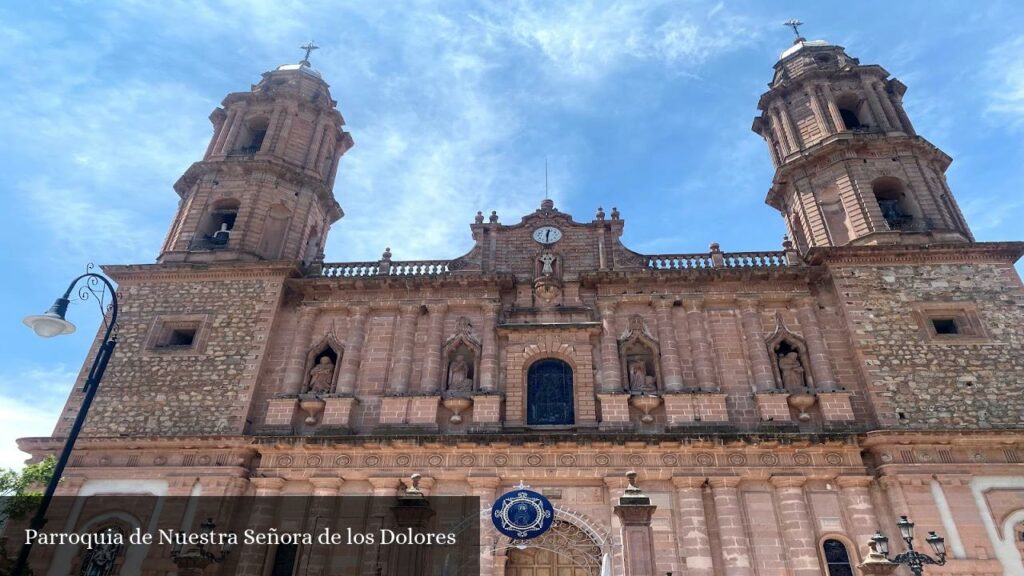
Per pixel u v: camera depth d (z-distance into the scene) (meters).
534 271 29.67
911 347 25.34
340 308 28.67
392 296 28.95
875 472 22.81
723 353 26.41
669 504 22.72
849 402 24.56
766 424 24.39
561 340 27.06
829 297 27.55
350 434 24.91
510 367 26.45
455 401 25.48
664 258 29.72
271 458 24.38
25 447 24.81
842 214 30.55
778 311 27.48
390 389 26.38
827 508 22.47
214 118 37.25
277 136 34.50
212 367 26.84
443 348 27.44
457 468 23.64
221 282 29.36
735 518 22.20
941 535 21.20
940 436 22.59
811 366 25.84
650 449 23.53
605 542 22.09
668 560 21.64
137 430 25.36
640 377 25.94
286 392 26.33
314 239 35.19
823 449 23.22
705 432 23.98
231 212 32.94
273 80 38.06
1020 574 20.50
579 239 30.70
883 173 30.52
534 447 23.78
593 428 24.78
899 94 34.72
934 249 27.23
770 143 36.19
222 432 25.03
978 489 21.98
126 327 28.25
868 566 18.77
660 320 27.22
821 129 32.38
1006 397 23.88
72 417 25.83
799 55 36.50
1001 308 26.05
